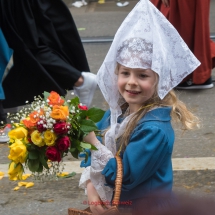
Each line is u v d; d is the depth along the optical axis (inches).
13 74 378.0
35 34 369.1
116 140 183.9
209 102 420.2
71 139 171.0
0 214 273.9
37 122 164.7
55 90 378.0
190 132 361.7
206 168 310.3
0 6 363.6
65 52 386.9
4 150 346.9
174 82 180.9
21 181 302.8
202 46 432.8
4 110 405.1
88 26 683.4
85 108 174.6
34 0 369.4
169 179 178.2
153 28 176.4
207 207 138.6
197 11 426.9
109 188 178.7
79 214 173.8
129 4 808.9
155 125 174.6
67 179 301.3
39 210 275.9
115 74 185.9
